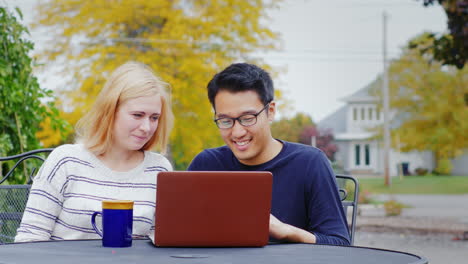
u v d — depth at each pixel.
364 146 44.84
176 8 14.89
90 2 14.38
